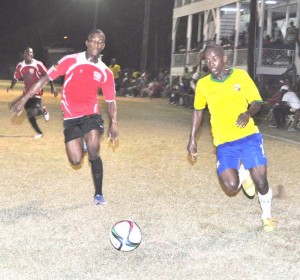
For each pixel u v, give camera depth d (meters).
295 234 6.05
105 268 4.93
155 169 9.80
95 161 7.01
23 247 5.40
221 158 5.96
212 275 4.81
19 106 6.78
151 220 6.47
